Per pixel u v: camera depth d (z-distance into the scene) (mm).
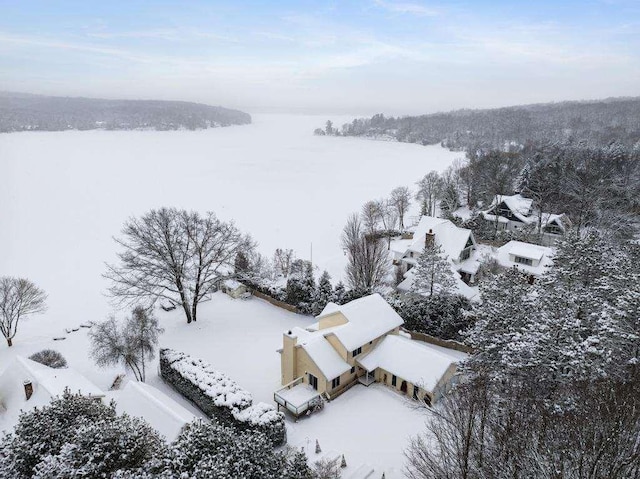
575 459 15016
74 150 189875
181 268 42219
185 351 37469
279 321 43469
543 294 28422
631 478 14141
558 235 66438
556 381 22328
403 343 32781
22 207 94062
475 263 53625
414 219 88188
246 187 121125
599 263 29516
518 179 86625
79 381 27359
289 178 135500
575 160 84938
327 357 31141
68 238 75188
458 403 21312
